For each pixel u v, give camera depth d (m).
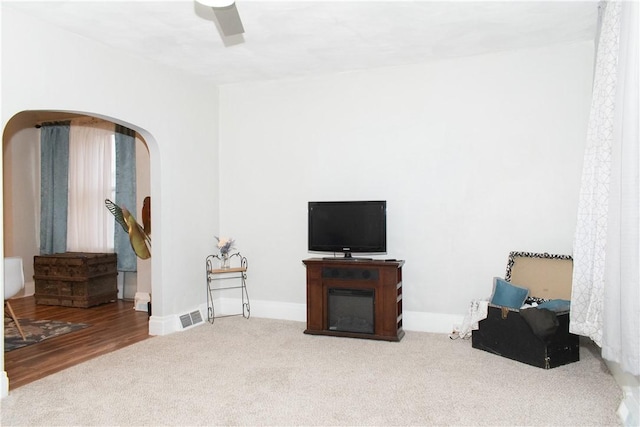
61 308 5.61
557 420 2.48
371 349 3.79
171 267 4.41
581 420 2.47
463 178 4.22
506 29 3.55
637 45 2.03
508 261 4.04
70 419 2.53
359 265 4.09
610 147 2.55
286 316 4.88
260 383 3.04
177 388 2.96
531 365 3.34
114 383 3.06
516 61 4.05
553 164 3.95
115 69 3.83
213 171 5.07
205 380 3.10
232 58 4.17
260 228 5.00
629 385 2.48
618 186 2.26
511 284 3.79
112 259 6.08
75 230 6.46
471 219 4.20
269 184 4.96
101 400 2.79
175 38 3.63
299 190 4.83
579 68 3.86
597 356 3.54
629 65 2.07
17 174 6.50
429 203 4.34
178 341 4.05
